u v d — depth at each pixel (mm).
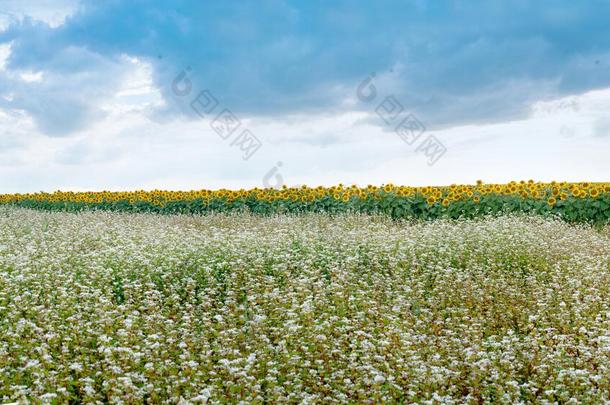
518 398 7215
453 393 7398
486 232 16875
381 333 8984
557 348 8461
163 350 8086
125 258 13672
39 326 9133
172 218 25031
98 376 7566
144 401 7375
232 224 22078
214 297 12008
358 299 10680
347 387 7246
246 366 7203
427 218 22516
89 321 9594
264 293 11156
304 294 11148
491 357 8016
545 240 16328
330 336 8766
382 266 13953
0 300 10523
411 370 7547
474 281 13008
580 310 10312
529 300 11391
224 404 6805
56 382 7227
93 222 21453
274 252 14633
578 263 13633
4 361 7582
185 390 6914
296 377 7398
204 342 8562
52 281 12070
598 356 8062
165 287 12047
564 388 7285
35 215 25906
